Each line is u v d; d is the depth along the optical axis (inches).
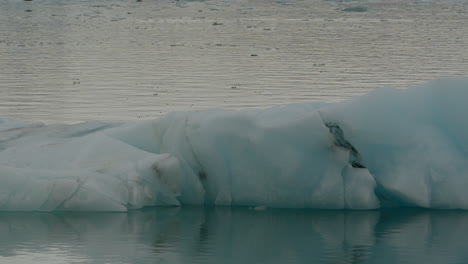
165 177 1363.2
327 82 2743.6
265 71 3043.8
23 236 1181.7
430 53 3676.2
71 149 1430.9
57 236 1182.9
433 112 1360.7
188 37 4596.5
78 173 1346.0
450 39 4409.5
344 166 1354.6
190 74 2970.0
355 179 1353.3
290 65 3240.7
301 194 1360.7
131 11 7066.9
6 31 4894.2
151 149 1453.0
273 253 1098.7
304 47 4003.4
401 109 1358.3
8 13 6525.6
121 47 4015.8
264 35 4722.0
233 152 1381.6
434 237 1182.9
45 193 1321.4
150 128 1459.2
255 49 3914.9
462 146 1344.7
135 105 2311.8
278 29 5182.1
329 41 4323.3
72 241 1154.7
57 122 2063.2
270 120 1374.3
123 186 1350.9
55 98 2437.3
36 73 3009.4
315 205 1363.2
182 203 1408.7
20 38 4463.6
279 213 1341.0
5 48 3922.2
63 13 6653.5
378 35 4692.4
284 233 1208.8
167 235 1194.6
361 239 1173.1
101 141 1429.6
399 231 1220.5
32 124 1631.4
